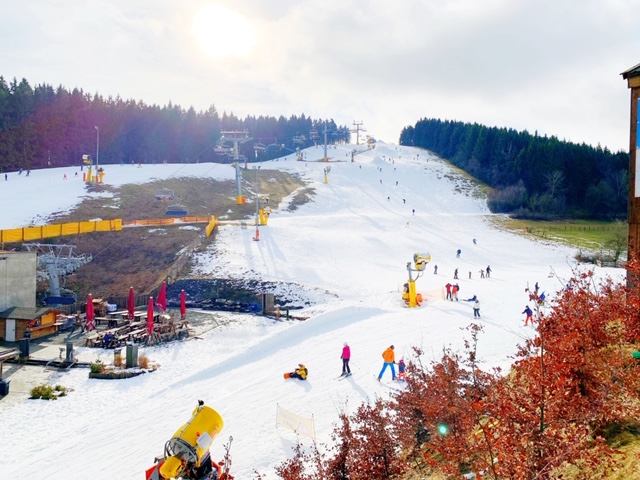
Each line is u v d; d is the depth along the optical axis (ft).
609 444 23.86
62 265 134.92
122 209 211.82
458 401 28.60
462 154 408.05
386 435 30.68
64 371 80.23
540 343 24.85
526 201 292.61
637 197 37.99
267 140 523.29
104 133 362.33
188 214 226.17
